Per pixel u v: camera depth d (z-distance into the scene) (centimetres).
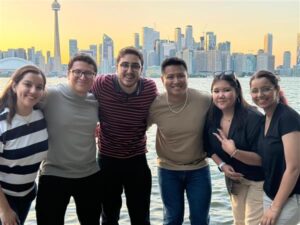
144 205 455
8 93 352
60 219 397
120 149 432
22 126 352
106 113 421
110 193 445
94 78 396
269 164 352
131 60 411
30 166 360
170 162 439
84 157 394
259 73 354
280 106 352
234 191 407
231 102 387
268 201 364
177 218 440
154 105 429
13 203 365
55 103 381
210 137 409
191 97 422
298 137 337
